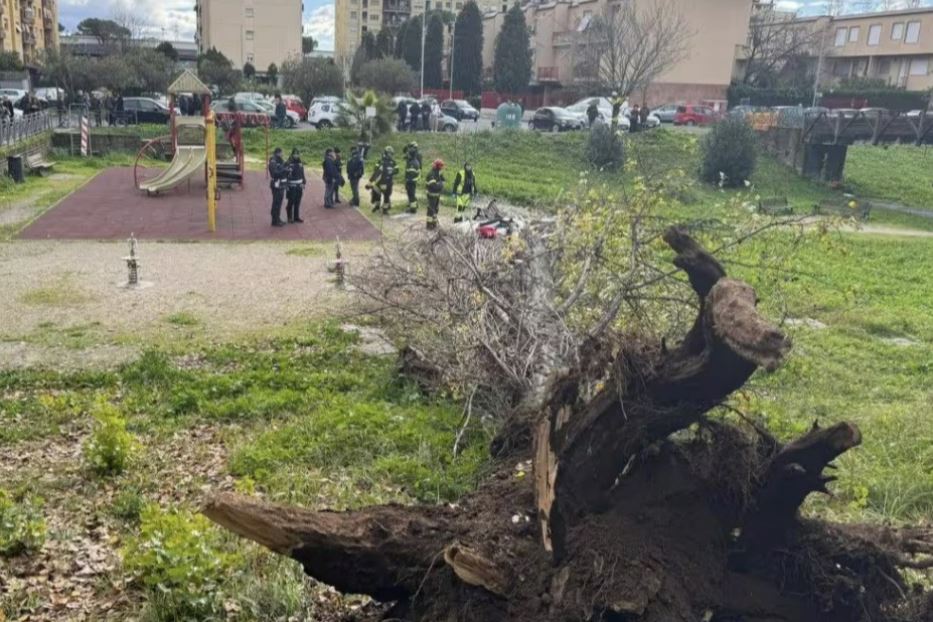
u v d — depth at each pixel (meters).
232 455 7.89
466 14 67.81
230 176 26.86
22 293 13.79
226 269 16.06
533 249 8.59
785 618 4.65
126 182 27.39
